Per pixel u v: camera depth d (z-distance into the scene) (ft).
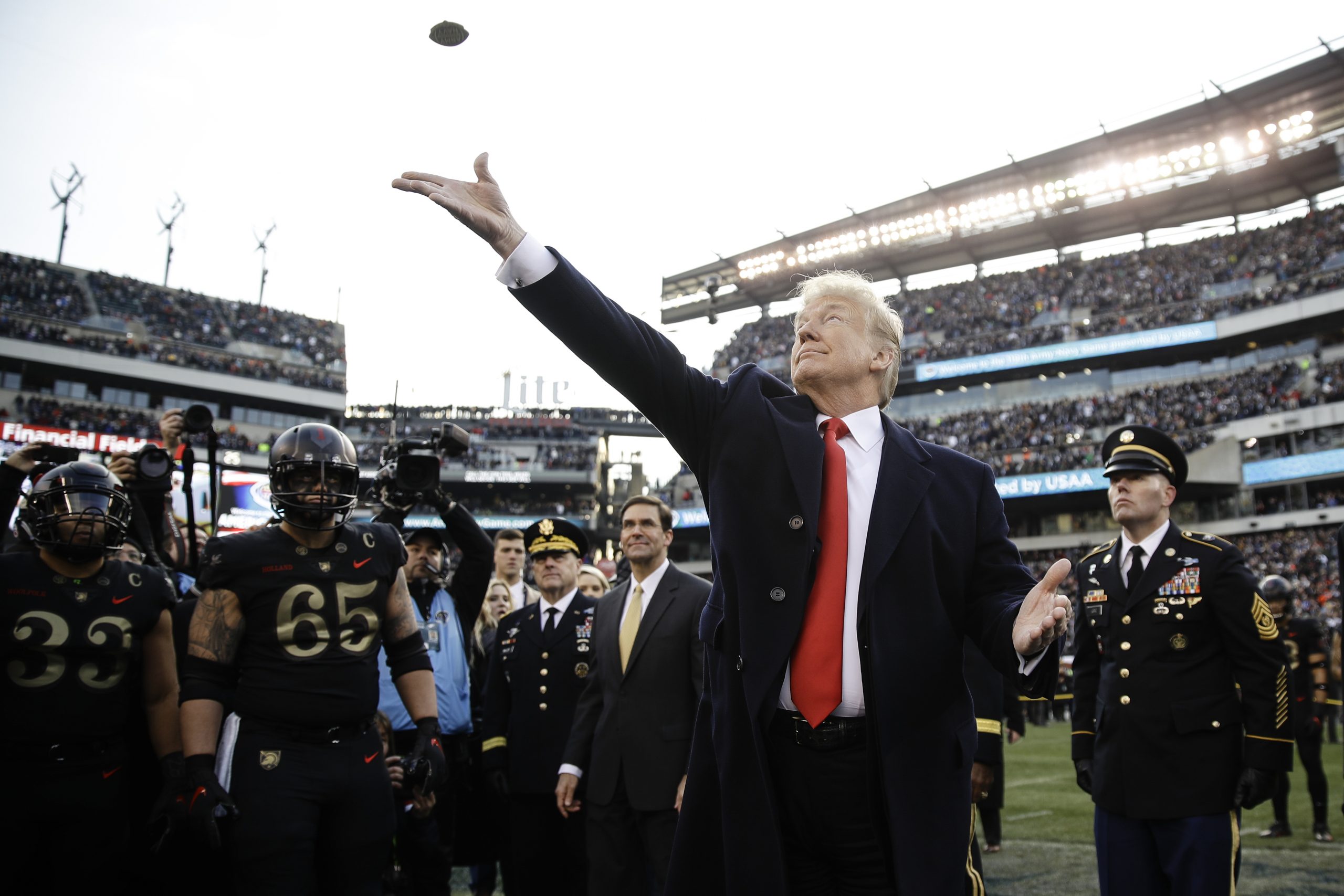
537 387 219.00
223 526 57.72
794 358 7.36
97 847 11.05
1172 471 12.48
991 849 20.02
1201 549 11.91
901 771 5.95
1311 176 108.88
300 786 9.96
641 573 14.80
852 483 6.75
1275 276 108.37
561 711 15.60
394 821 10.86
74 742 10.94
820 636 6.32
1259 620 11.14
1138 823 11.44
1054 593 5.66
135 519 14.84
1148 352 112.88
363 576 11.04
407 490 16.15
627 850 13.55
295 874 9.63
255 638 10.41
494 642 16.72
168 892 13.08
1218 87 103.50
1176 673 11.50
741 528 6.50
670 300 158.10
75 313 125.49
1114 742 11.69
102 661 11.18
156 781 13.03
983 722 12.44
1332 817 23.53
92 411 120.16
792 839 6.48
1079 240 125.49
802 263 138.51
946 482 6.93
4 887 10.69
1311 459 94.58
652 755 13.51
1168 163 109.91
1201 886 10.75
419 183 6.24
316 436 10.89
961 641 6.73
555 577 16.39
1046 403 116.26
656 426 6.97
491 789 15.90
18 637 10.80
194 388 129.80
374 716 11.07
